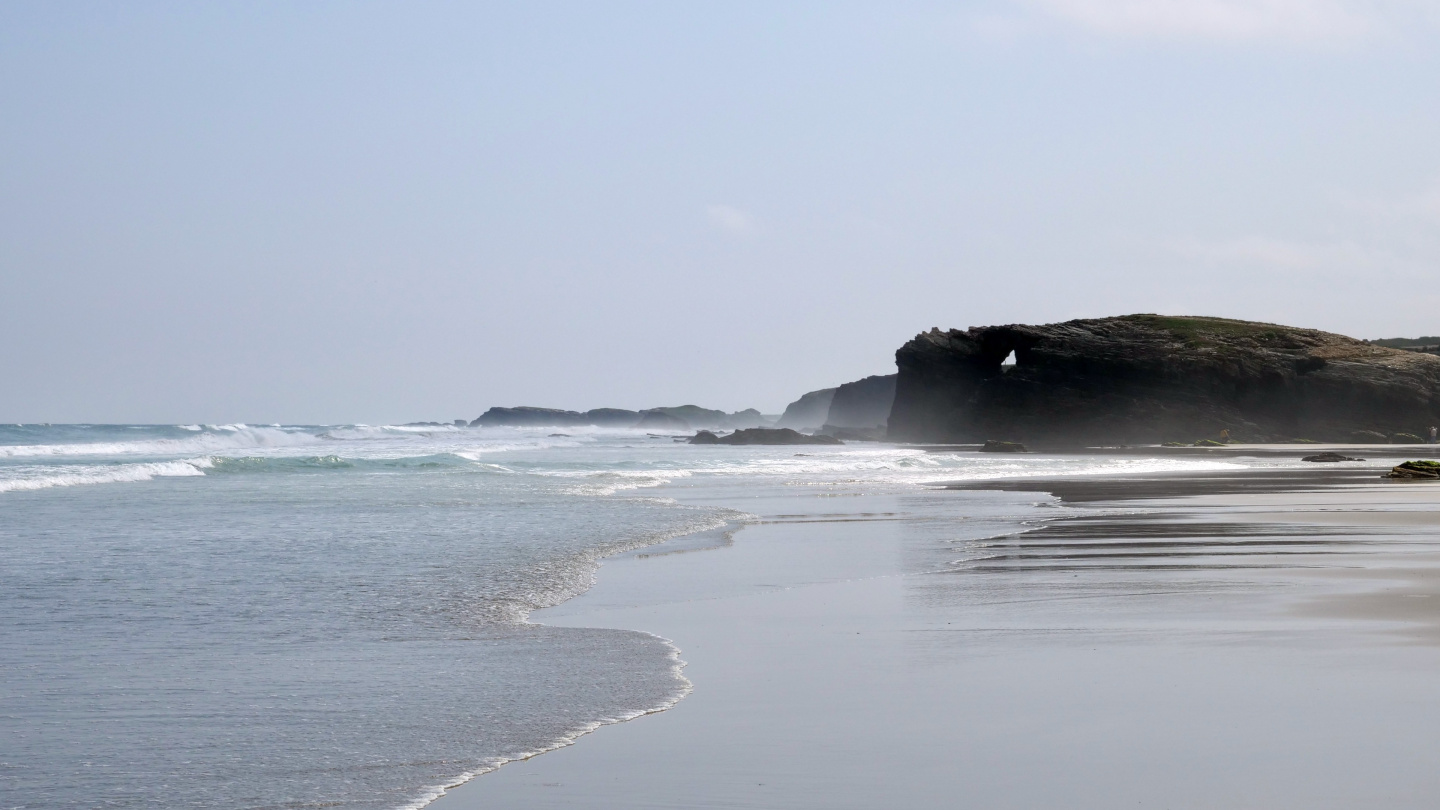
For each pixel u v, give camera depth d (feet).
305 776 21.03
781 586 46.80
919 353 449.48
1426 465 141.18
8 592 43.47
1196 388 389.80
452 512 84.74
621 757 22.04
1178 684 27.17
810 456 237.86
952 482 137.08
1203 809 18.34
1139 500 102.42
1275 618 36.52
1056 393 400.26
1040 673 28.89
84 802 19.65
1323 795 18.88
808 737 23.25
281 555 56.03
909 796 19.43
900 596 43.65
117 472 133.90
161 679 28.91
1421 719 23.53
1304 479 143.13
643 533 69.21
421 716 25.22
